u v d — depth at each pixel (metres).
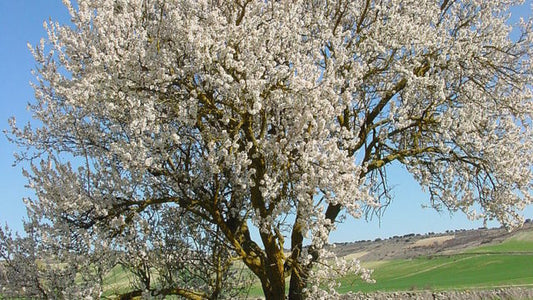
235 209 10.74
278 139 10.19
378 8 13.66
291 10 10.44
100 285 9.36
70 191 9.47
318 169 9.16
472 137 13.97
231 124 10.37
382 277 55.31
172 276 11.12
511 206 14.07
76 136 11.09
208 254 11.83
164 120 10.01
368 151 13.79
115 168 10.09
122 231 9.88
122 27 9.71
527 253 54.03
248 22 9.79
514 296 24.50
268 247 10.14
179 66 9.78
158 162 10.12
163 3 9.77
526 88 15.41
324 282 9.98
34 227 10.12
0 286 9.93
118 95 9.39
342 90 12.85
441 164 14.35
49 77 11.51
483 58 14.26
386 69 13.92
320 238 8.92
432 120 13.48
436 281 41.00
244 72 9.68
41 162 9.85
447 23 14.98
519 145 14.62
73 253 9.40
